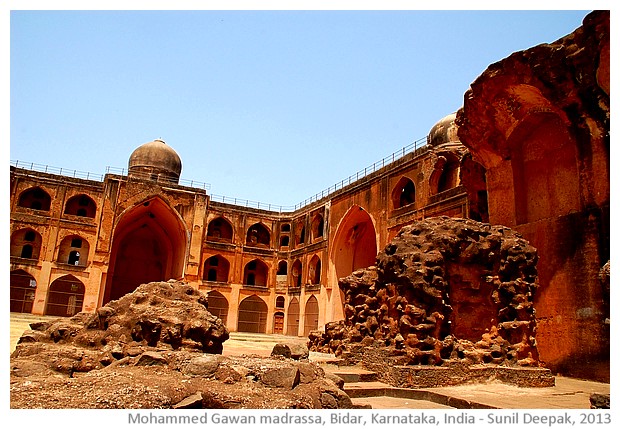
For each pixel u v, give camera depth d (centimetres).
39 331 912
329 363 1087
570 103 1248
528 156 1490
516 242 1089
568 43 1213
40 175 3472
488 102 1477
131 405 467
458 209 2236
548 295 1295
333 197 3619
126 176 3638
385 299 1077
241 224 4112
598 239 1177
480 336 1034
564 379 1135
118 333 891
